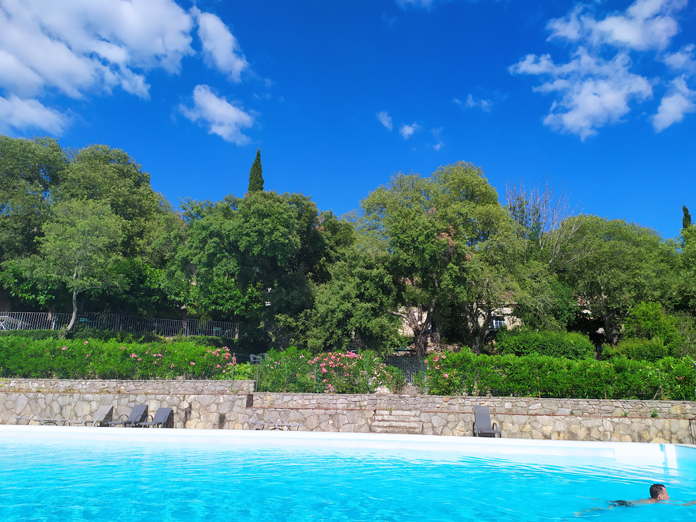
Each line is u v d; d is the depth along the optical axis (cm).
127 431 1261
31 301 2798
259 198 2775
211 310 3064
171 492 801
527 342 2272
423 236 2319
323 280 3500
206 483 868
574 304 2953
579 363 1588
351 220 4038
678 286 2764
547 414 1481
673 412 1462
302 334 2572
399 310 3000
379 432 1509
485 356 1627
